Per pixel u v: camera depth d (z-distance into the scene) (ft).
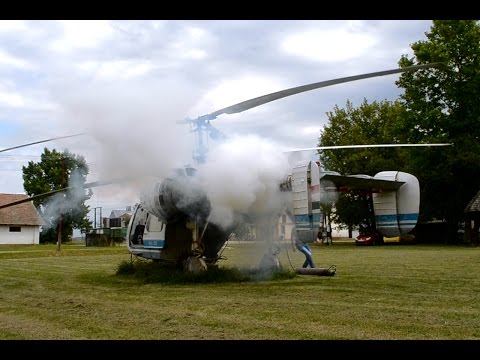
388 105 156.35
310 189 34.37
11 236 169.68
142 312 25.02
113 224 131.34
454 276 40.04
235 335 19.62
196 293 31.40
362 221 137.90
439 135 131.85
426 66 23.98
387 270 45.70
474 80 129.70
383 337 18.86
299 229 34.91
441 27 133.80
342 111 157.48
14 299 30.73
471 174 128.67
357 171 148.25
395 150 149.07
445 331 19.80
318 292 30.94
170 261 42.19
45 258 74.02
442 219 140.15
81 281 40.50
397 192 45.16
